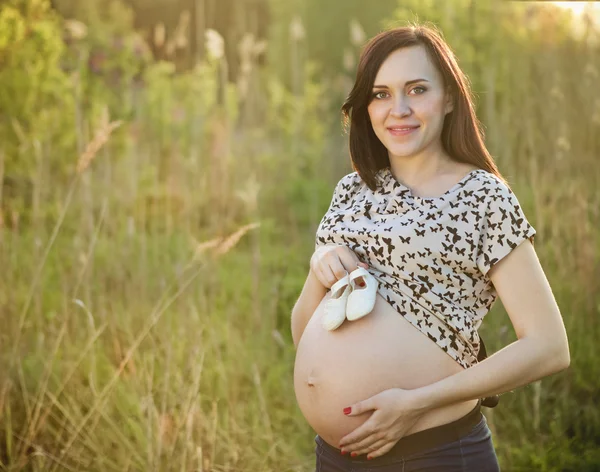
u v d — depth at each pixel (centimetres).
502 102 557
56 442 304
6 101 529
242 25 804
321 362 197
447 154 199
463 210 185
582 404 382
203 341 371
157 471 279
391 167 205
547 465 341
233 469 301
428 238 185
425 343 187
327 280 199
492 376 176
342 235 201
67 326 363
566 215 466
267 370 386
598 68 528
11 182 536
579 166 495
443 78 195
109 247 442
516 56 570
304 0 1059
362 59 199
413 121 193
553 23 571
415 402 179
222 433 315
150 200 564
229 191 580
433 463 183
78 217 495
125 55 614
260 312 431
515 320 181
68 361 339
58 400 330
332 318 195
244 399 364
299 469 319
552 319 179
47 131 513
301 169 702
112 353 361
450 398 179
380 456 187
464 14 593
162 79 648
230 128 613
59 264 416
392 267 190
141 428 304
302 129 722
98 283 407
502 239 181
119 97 611
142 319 387
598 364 394
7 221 488
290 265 520
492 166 198
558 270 438
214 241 325
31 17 564
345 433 192
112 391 326
